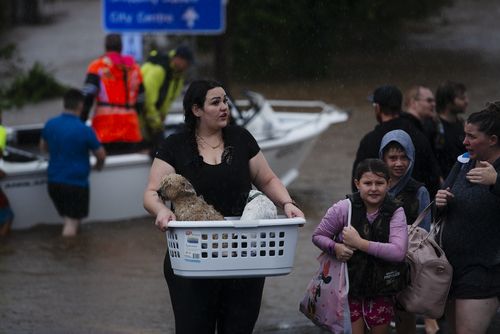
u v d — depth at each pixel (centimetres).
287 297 1328
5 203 1728
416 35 4556
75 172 1706
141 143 1855
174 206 827
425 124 1263
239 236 788
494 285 870
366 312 892
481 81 3766
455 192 885
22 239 1703
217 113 849
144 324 1212
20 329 1191
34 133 2052
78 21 5356
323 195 2017
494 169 852
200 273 793
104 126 1820
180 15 2470
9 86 3709
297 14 3975
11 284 1405
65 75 4088
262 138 1973
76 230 1733
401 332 974
